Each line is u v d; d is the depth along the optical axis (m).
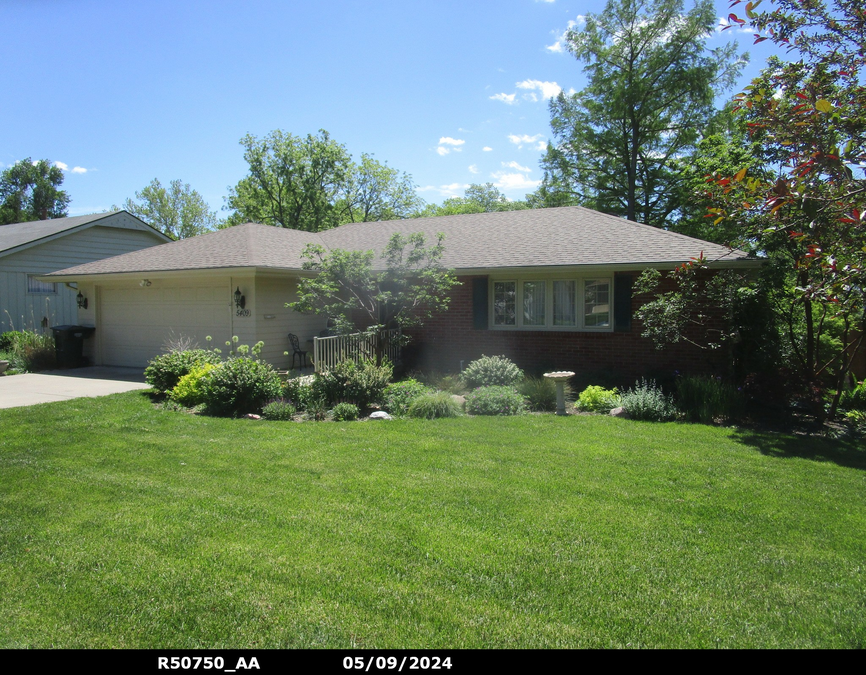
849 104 5.91
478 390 9.74
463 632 3.09
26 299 18.20
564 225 13.81
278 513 4.72
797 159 5.64
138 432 7.61
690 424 8.47
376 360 11.38
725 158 11.37
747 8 4.88
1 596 3.40
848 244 4.94
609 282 11.79
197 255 13.59
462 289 13.09
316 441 7.18
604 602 3.40
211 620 3.17
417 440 7.26
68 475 5.70
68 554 3.94
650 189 27.28
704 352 10.97
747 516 4.76
